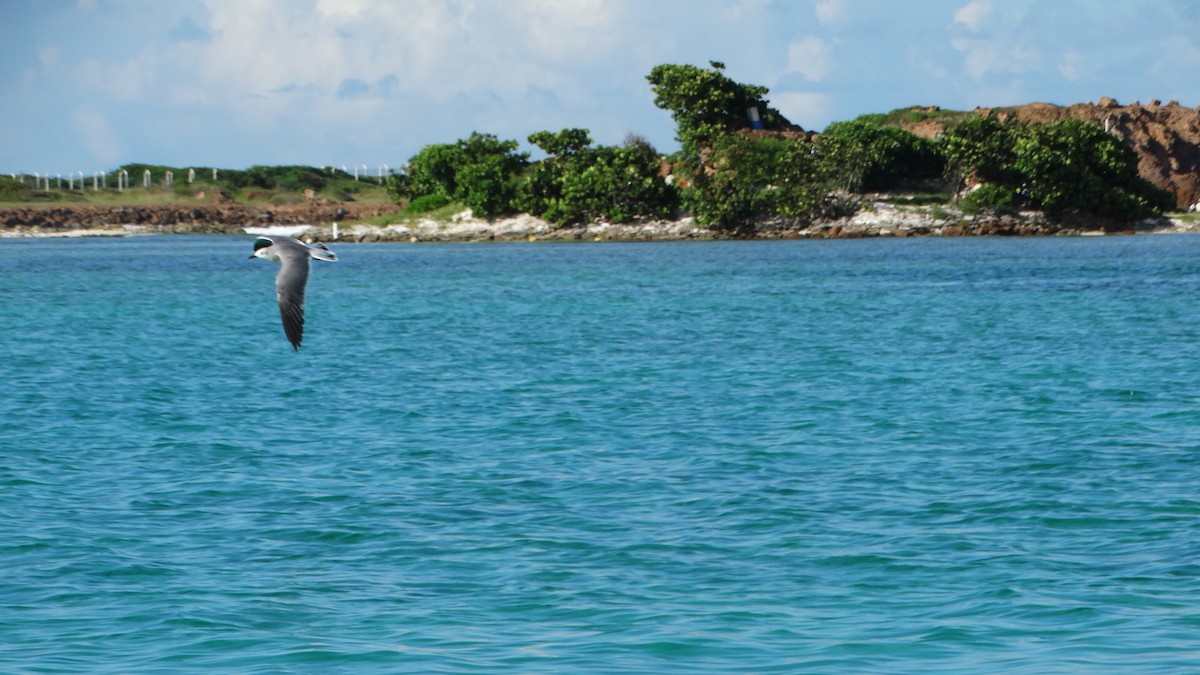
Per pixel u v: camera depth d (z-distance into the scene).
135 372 73.00
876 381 65.69
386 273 179.62
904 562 31.03
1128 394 59.56
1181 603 27.39
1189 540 32.75
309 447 47.97
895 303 119.12
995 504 37.12
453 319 108.44
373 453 46.56
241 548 33.00
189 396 62.62
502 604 28.00
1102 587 28.67
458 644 25.31
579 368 72.94
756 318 105.94
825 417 54.09
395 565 31.27
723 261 197.50
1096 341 84.06
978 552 31.91
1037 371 68.81
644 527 34.88
